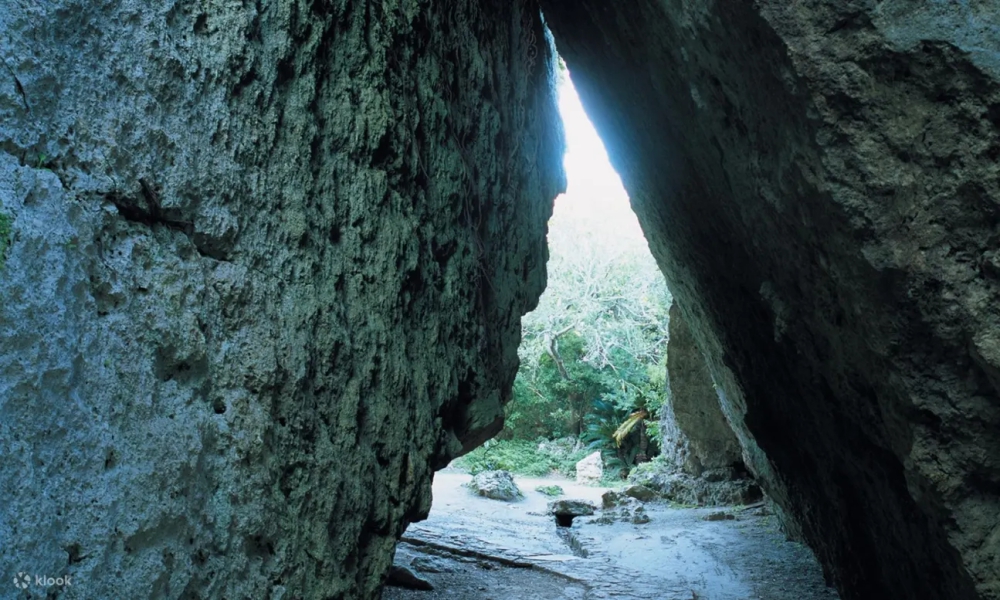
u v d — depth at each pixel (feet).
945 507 9.96
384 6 12.63
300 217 9.64
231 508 7.80
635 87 17.60
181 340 7.59
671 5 12.41
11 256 6.12
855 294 10.33
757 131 11.69
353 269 10.85
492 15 19.54
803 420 17.11
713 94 12.76
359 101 11.54
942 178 9.16
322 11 10.82
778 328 14.52
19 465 5.83
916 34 8.97
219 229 8.36
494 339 18.03
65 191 6.81
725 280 19.10
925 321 9.59
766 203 12.23
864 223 9.71
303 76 10.18
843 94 9.48
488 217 18.21
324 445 9.55
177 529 7.08
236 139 8.75
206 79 8.44
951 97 8.97
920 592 12.76
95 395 6.64
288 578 8.50
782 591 23.63
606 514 38.14
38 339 6.16
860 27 9.30
